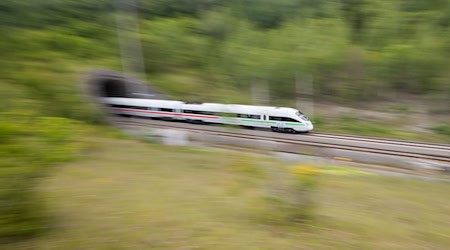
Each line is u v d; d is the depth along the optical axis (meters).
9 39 29.56
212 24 44.94
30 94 22.27
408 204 13.18
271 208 10.24
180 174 14.69
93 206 9.31
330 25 39.31
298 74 38.31
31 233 6.88
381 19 37.78
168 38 43.72
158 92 37.25
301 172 12.29
